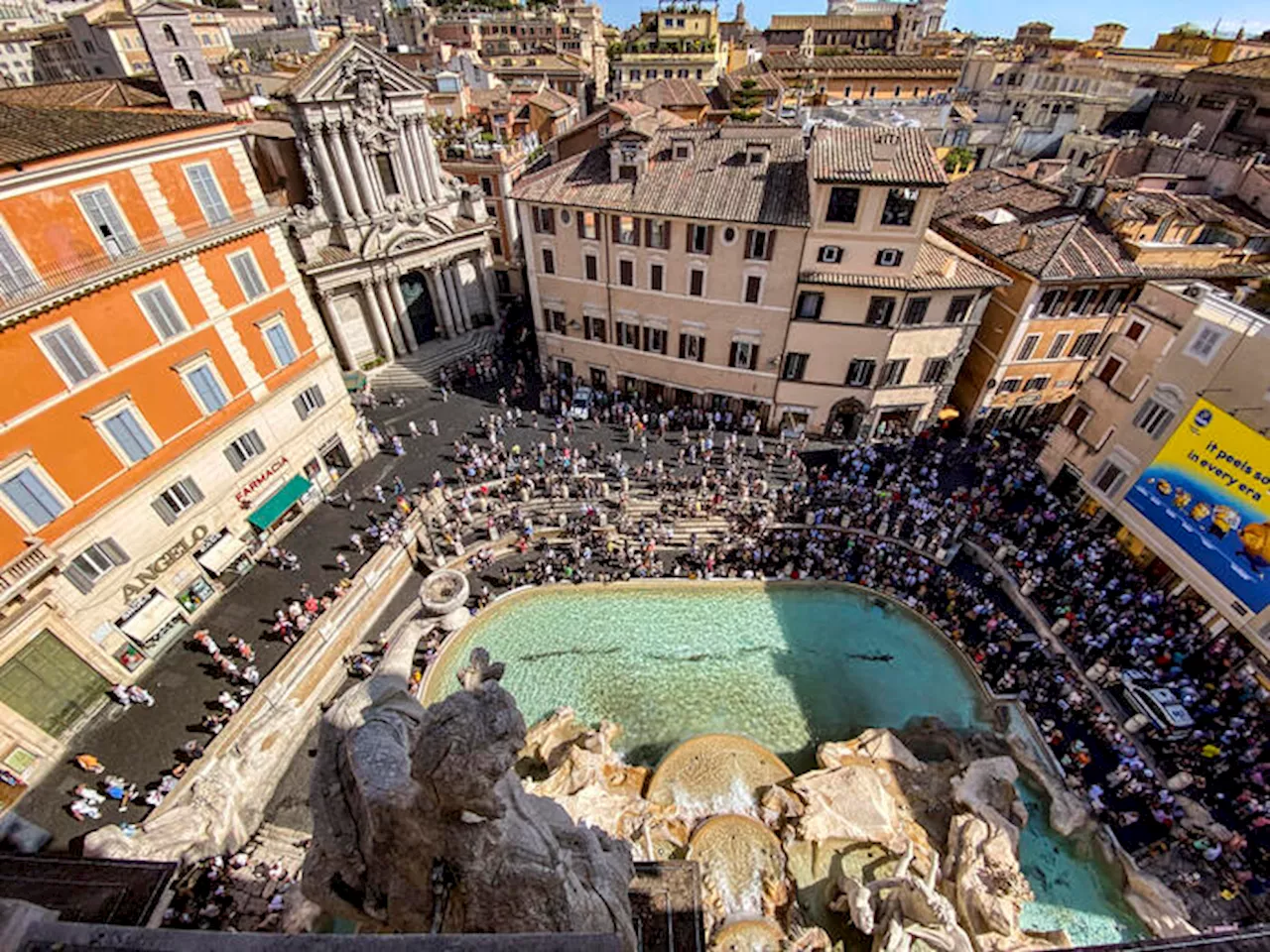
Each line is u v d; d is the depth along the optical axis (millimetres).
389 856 9969
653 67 94375
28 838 24500
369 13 142625
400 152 49375
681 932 15453
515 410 50219
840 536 39688
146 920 20172
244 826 26922
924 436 47375
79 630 28234
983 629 34156
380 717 11688
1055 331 43844
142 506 30750
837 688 32969
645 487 42438
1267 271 40281
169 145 30312
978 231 48344
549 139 74000
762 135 43875
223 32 89812
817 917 24719
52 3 132250
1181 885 25141
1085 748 29172
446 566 37906
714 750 29422
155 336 30609
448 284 56312
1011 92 83125
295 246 47250
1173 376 32750
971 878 24656
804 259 40062
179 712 29266
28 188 25531
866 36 124938
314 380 40375
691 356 47812
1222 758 27391
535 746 30156
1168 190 47000
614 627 35531
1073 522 39188
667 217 41188
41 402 26453
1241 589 29500
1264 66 61031
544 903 9781
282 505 38000
